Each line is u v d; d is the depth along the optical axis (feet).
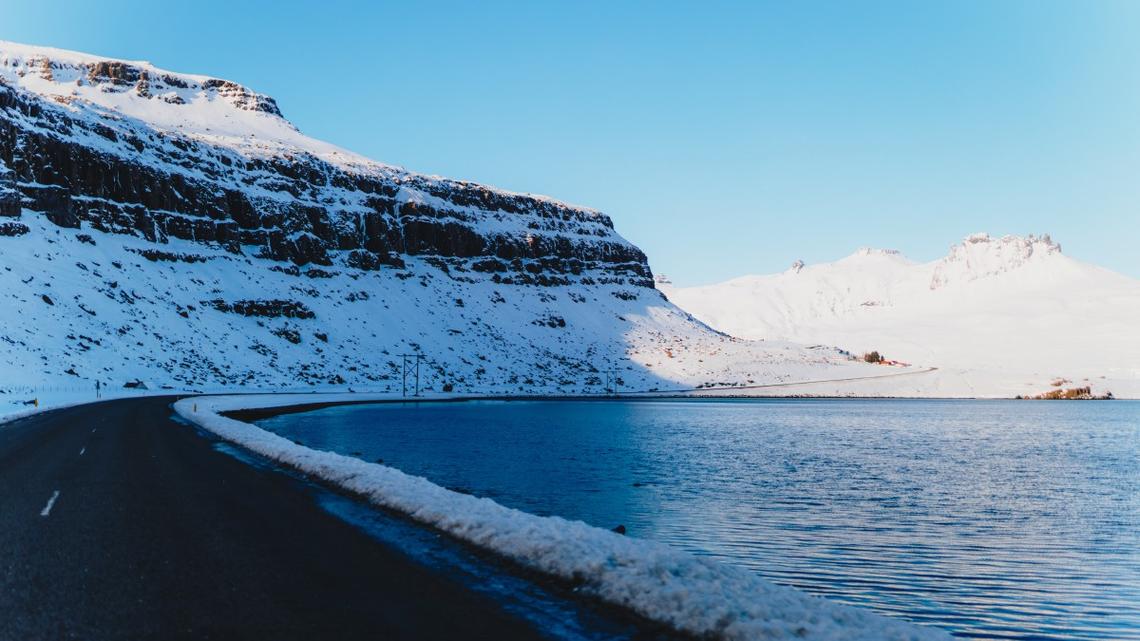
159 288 453.99
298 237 610.65
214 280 509.35
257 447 87.35
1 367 268.00
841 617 25.58
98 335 354.95
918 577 50.21
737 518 73.77
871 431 250.57
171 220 537.65
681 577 29.86
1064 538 70.28
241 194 598.75
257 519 42.60
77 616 23.67
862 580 48.62
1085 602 44.52
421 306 633.20
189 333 415.23
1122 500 99.09
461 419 263.49
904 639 23.21
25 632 22.00
